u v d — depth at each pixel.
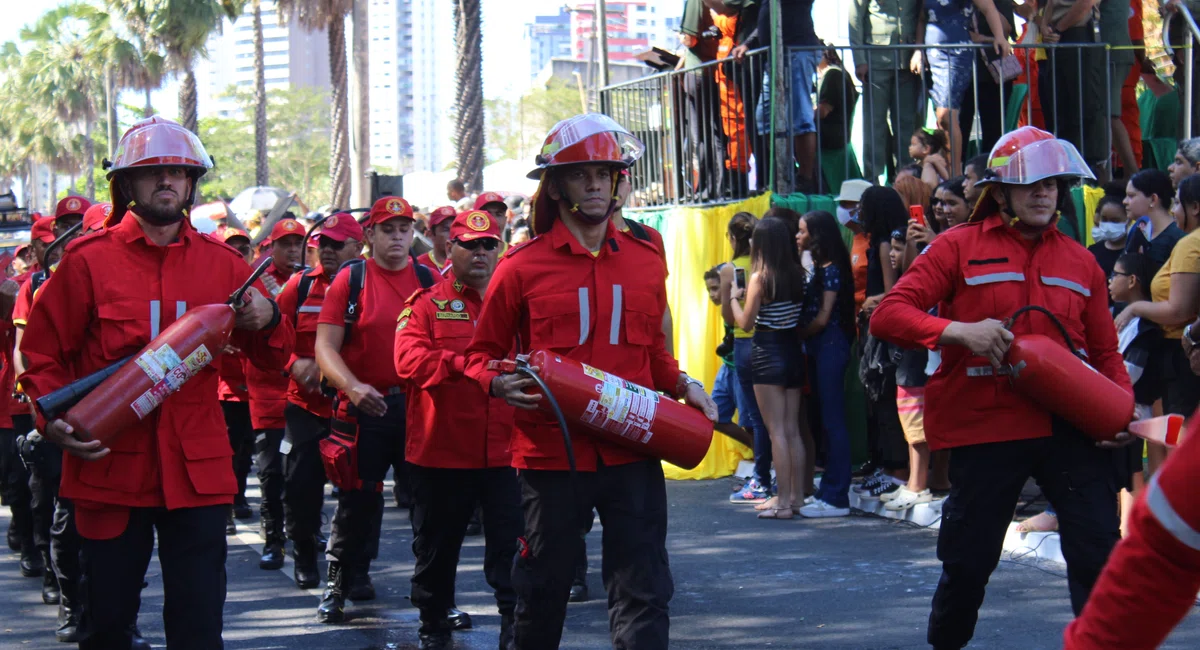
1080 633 1.83
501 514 5.31
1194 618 5.30
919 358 7.50
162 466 4.01
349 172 36.25
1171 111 10.70
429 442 5.25
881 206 7.66
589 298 4.07
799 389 8.07
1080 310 4.39
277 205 14.99
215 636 4.05
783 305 7.83
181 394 4.09
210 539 4.09
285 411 6.63
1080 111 9.36
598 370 3.92
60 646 5.89
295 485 6.62
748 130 9.80
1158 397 6.12
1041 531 6.73
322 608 6.10
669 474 9.91
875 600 5.96
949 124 9.15
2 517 9.64
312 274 6.46
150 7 37.53
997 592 5.97
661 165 10.99
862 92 9.56
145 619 6.33
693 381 4.21
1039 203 4.27
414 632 5.91
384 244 5.89
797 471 8.05
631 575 3.95
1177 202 5.84
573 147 3.96
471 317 5.33
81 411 3.83
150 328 4.11
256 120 47.44
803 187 9.51
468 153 23.67
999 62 9.05
